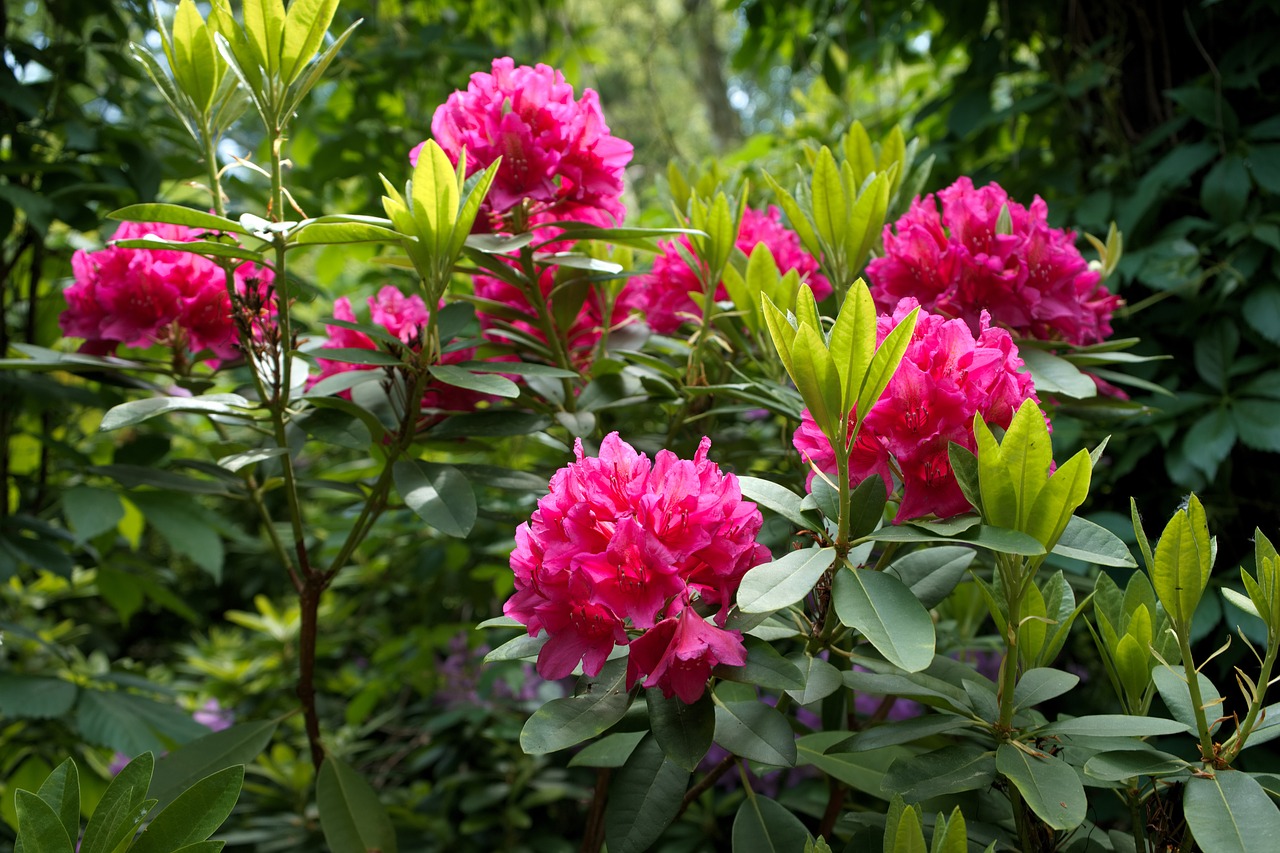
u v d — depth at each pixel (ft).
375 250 9.32
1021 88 8.79
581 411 5.36
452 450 5.97
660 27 16.58
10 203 7.09
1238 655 5.89
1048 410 5.06
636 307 6.21
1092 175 7.53
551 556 3.10
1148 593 3.77
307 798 9.19
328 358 4.50
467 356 5.59
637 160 12.62
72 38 9.12
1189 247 6.52
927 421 3.26
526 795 8.91
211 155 4.70
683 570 3.24
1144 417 6.51
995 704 3.52
